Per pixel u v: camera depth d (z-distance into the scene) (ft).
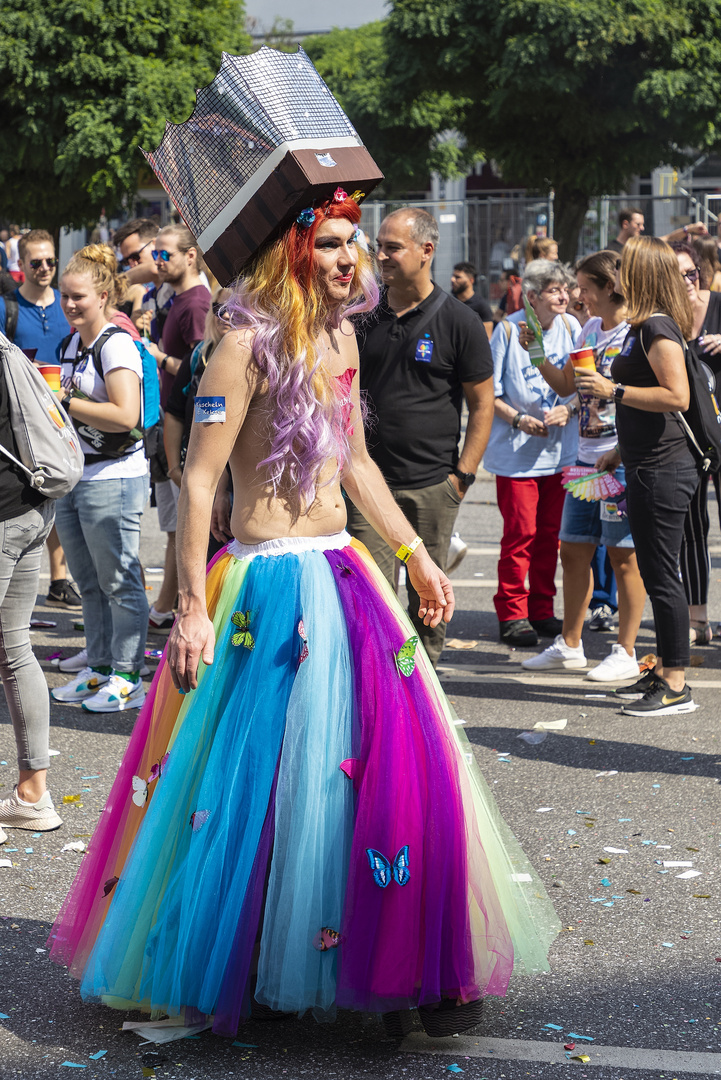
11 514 11.82
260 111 8.30
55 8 54.95
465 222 56.08
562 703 18.02
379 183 8.85
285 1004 8.06
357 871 8.07
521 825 13.07
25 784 12.82
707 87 56.44
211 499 8.48
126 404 16.25
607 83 57.77
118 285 17.06
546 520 22.15
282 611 8.56
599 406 18.98
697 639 21.15
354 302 9.10
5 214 60.59
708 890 11.39
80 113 55.31
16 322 24.07
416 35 58.70
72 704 17.94
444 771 8.48
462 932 8.27
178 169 8.66
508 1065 8.34
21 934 10.43
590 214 60.59
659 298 16.43
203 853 8.23
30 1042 8.64
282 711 8.38
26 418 11.76
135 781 8.85
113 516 16.94
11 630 12.44
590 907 11.02
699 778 14.58
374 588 9.04
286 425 8.52
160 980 8.25
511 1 56.18
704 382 16.49
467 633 22.49
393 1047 8.58
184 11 56.70
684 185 73.72
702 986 9.56
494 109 57.67
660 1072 8.26
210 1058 8.38
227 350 8.45
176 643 8.36
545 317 21.44
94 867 9.14
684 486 16.69
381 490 9.69
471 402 15.93
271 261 8.47
